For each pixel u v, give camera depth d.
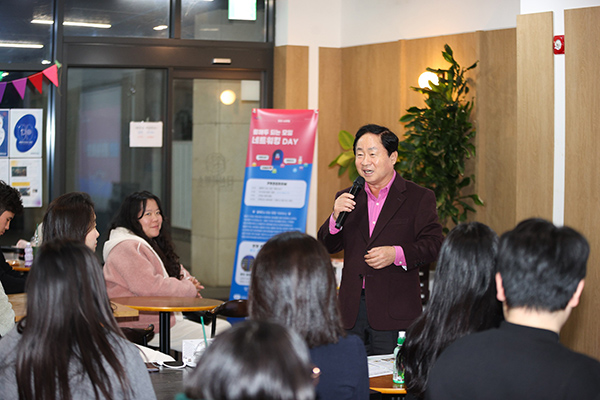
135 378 1.65
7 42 6.24
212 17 6.60
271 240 1.60
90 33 6.34
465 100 5.92
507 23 5.71
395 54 6.32
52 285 1.55
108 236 4.08
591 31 4.43
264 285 1.53
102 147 6.45
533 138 4.66
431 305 1.84
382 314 3.00
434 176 5.46
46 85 6.34
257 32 6.71
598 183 4.43
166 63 6.45
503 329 1.38
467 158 5.68
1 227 3.76
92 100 6.41
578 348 4.48
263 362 0.86
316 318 1.54
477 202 5.57
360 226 3.14
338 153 6.73
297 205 5.39
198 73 6.60
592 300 4.43
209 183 6.71
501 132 5.76
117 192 6.50
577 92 4.49
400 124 6.31
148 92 6.52
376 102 6.46
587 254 1.36
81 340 1.56
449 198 5.80
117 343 1.64
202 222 6.70
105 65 6.34
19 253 5.54
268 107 6.72
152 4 6.47
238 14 6.63
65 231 2.83
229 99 6.71
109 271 3.89
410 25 6.23
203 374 0.88
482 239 1.79
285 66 6.54
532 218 1.45
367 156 3.07
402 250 2.94
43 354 1.54
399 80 6.29
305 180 5.39
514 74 5.67
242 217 5.48
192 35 6.55
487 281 1.76
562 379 1.26
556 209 4.59
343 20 6.66
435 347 1.80
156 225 4.11
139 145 6.50
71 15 6.29
